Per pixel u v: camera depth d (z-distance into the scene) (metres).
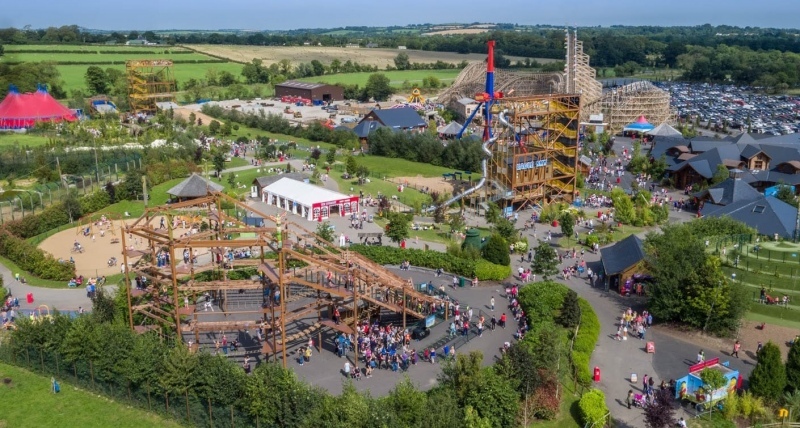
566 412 65.69
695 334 85.06
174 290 74.44
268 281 77.38
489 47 185.88
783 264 100.69
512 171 145.50
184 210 137.88
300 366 74.12
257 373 60.03
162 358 64.56
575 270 109.75
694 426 63.91
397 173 183.62
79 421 62.25
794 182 158.50
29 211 132.62
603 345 81.94
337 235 124.56
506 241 114.38
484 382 60.88
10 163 162.38
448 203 145.75
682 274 87.31
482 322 84.56
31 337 71.44
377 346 77.50
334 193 140.50
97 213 137.00
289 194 141.38
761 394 67.38
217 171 172.62
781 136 193.62
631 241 105.69
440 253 109.44
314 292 86.75
